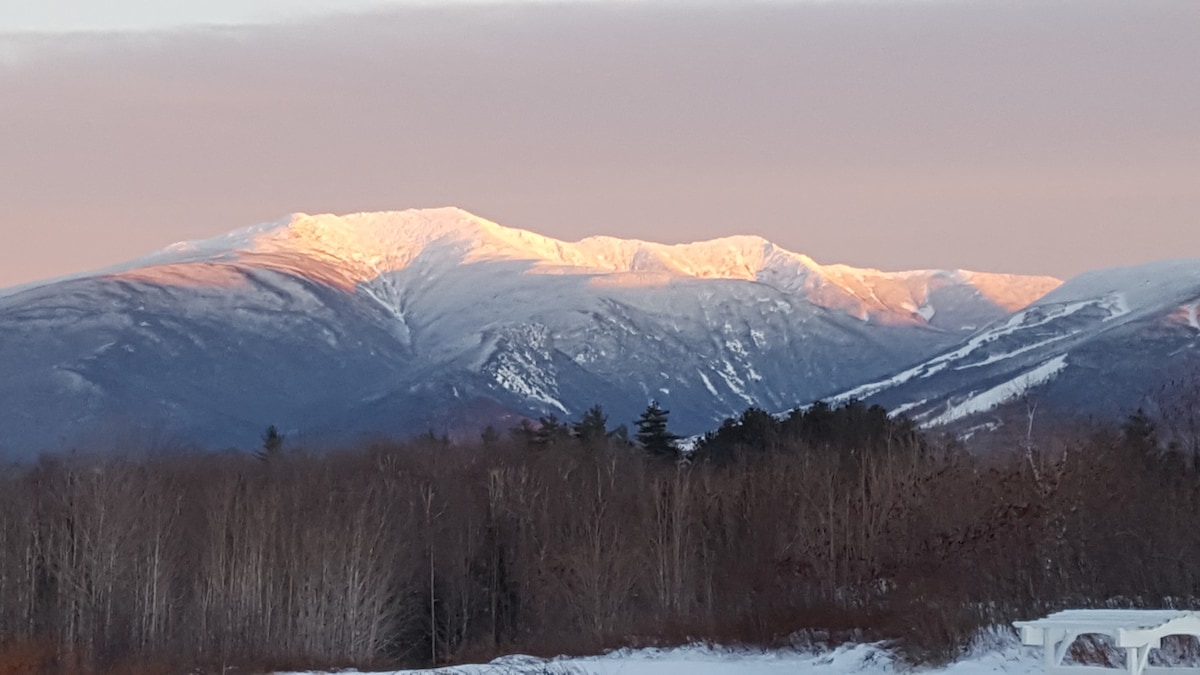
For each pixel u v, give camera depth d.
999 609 35.97
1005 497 46.47
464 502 84.56
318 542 72.19
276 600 71.81
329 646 67.12
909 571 47.09
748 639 41.53
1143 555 40.53
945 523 51.56
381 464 97.19
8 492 79.06
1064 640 20.83
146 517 74.38
